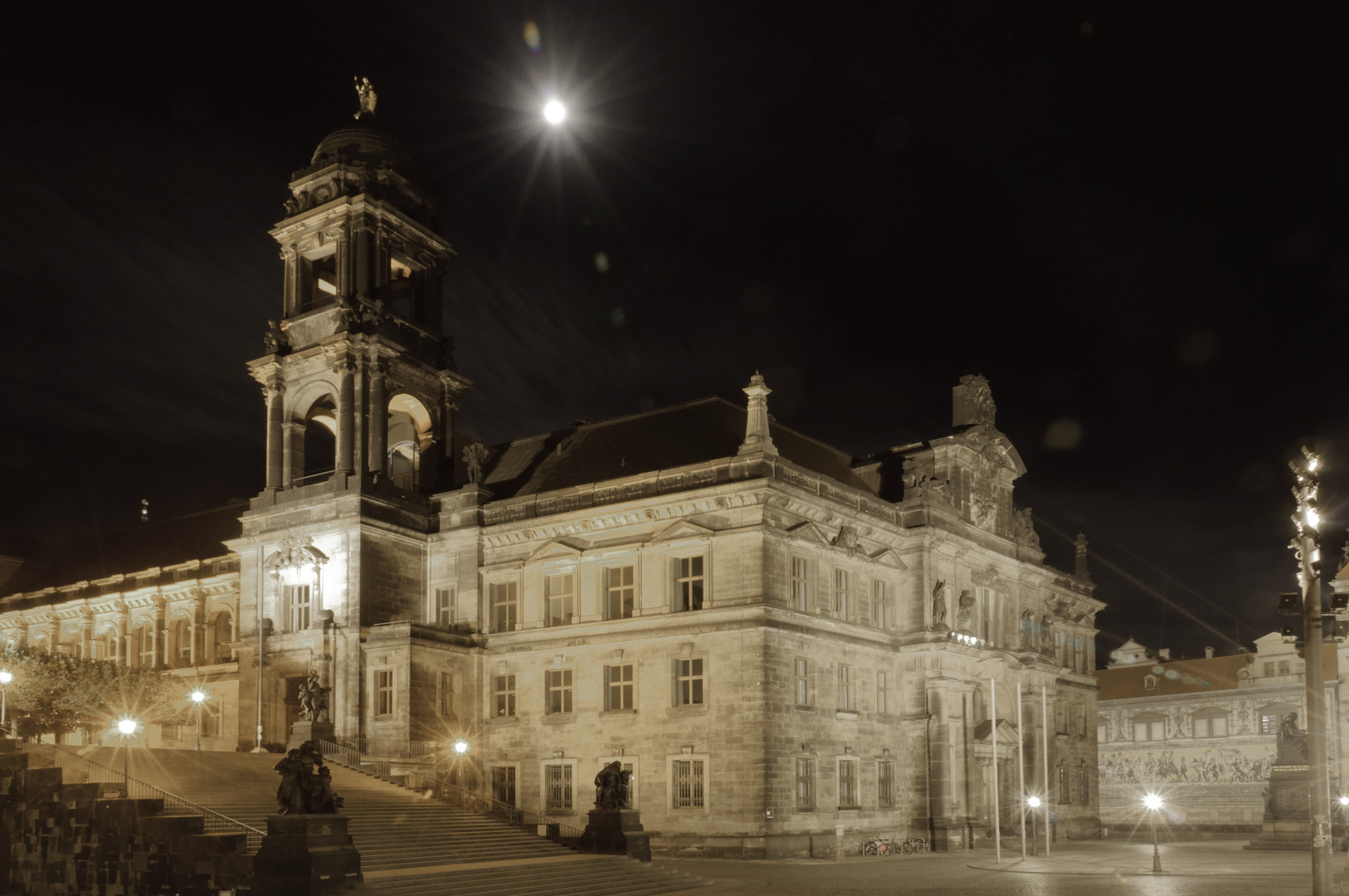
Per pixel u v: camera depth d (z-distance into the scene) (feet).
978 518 266.36
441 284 279.28
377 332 253.24
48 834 147.02
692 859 198.90
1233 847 247.50
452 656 229.45
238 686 248.52
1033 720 269.44
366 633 229.66
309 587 241.14
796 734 205.36
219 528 317.42
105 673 257.55
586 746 218.18
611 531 225.15
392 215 263.70
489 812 192.03
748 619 202.69
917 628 240.12
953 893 146.10
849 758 218.18
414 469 271.08
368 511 238.48
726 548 208.44
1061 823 283.38
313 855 126.72
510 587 237.66
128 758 176.24
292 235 266.77
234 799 161.48
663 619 212.64
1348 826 223.71
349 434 247.09
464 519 244.83
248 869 129.39
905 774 234.58
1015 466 285.02
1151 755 426.92
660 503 216.74
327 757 203.72
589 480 240.73
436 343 274.77
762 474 206.80
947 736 232.12
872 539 236.43
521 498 239.50
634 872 161.89
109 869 139.64
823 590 220.23
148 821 137.18
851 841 213.87
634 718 213.25
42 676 248.11
